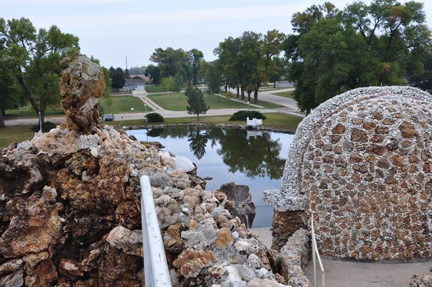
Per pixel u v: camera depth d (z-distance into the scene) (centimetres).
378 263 603
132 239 336
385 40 4181
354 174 610
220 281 274
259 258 310
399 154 594
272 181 2759
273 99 8950
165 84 10312
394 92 675
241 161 3453
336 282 549
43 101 4788
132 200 360
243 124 5378
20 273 348
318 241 628
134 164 374
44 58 4809
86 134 386
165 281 121
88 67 376
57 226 351
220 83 8938
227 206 428
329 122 638
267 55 7975
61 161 371
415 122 603
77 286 353
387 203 599
